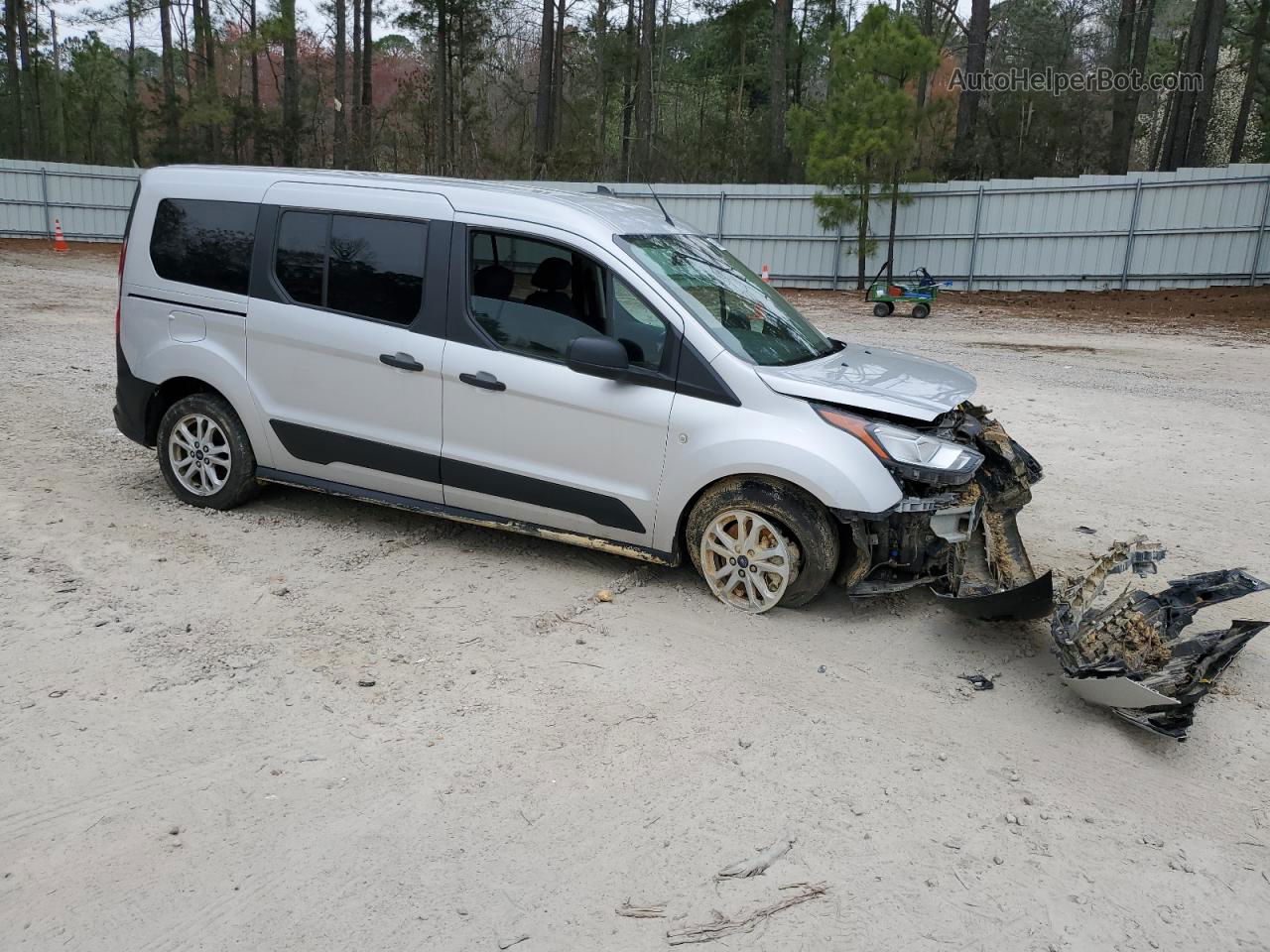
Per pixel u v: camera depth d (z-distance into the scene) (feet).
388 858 9.82
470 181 17.54
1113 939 9.15
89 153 141.79
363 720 12.25
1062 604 13.83
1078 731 12.68
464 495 17.10
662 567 17.39
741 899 9.44
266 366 18.16
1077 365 42.86
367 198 17.35
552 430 16.07
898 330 55.83
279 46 143.74
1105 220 75.15
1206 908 9.61
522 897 9.34
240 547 17.69
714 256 18.26
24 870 9.46
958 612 14.65
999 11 145.18
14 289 56.70
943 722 12.77
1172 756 12.24
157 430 20.07
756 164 103.91
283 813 10.43
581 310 15.96
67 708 12.18
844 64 76.79
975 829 10.66
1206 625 15.97
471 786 10.99
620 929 9.01
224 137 124.36
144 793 10.66
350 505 20.22
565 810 10.65
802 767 11.64
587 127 129.29
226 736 11.78
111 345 38.55
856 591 15.01
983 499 15.15
